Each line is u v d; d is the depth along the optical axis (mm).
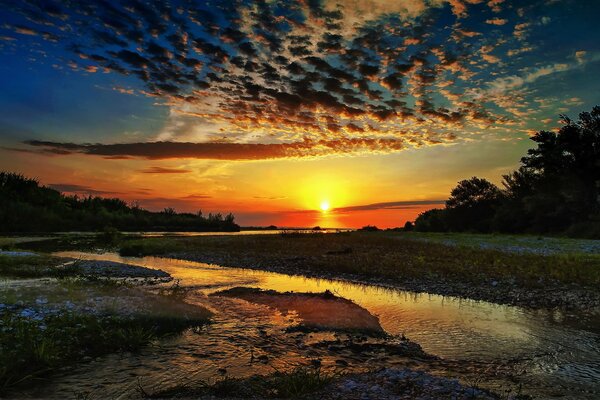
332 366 7926
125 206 103438
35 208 71312
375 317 11859
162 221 102000
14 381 6730
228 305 13461
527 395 6434
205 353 8562
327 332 10352
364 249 33625
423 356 8609
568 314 12352
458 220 78812
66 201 87312
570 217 49844
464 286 16656
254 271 23391
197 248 37344
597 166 48250
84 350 8305
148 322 10336
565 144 50906
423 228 96438
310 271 22281
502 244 35938
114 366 7664
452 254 27641
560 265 20422
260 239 51406
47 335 8508
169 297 13492
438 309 13164
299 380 6680
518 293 15109
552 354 8742
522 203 59719
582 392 6656
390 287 17281
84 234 62094
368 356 8602
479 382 7125
